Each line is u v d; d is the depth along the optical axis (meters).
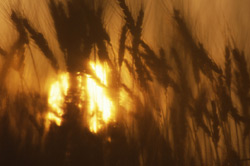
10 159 1.33
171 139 1.37
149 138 1.36
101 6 1.36
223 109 1.36
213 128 1.36
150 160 1.35
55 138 1.32
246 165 1.37
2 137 1.35
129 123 1.37
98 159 1.32
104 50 1.35
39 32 1.35
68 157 1.32
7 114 1.37
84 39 1.34
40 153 1.33
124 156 1.34
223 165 1.37
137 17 1.37
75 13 1.34
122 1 1.36
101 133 1.33
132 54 1.37
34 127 1.36
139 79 1.37
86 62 1.34
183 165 1.36
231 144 1.37
